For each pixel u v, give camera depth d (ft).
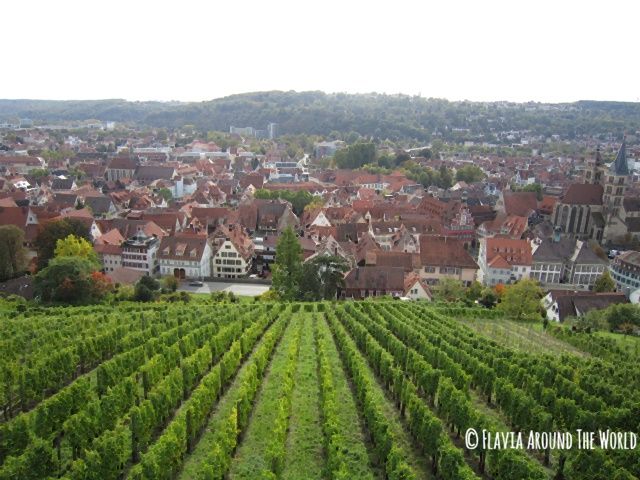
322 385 220.23
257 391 229.04
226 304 403.75
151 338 273.13
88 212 635.66
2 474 150.51
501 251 558.56
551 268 563.48
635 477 156.25
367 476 168.35
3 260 489.67
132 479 150.00
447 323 349.41
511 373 241.76
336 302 414.00
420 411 188.34
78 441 176.04
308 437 191.31
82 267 432.66
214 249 560.20
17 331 302.86
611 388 229.04
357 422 205.77
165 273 534.37
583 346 336.49
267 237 606.96
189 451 182.70
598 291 512.22
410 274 487.61
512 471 157.17
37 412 184.14
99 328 307.17
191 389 231.09
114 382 228.43
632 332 390.83
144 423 180.24
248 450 183.42
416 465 178.29
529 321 417.28
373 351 261.44
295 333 292.61
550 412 213.05
